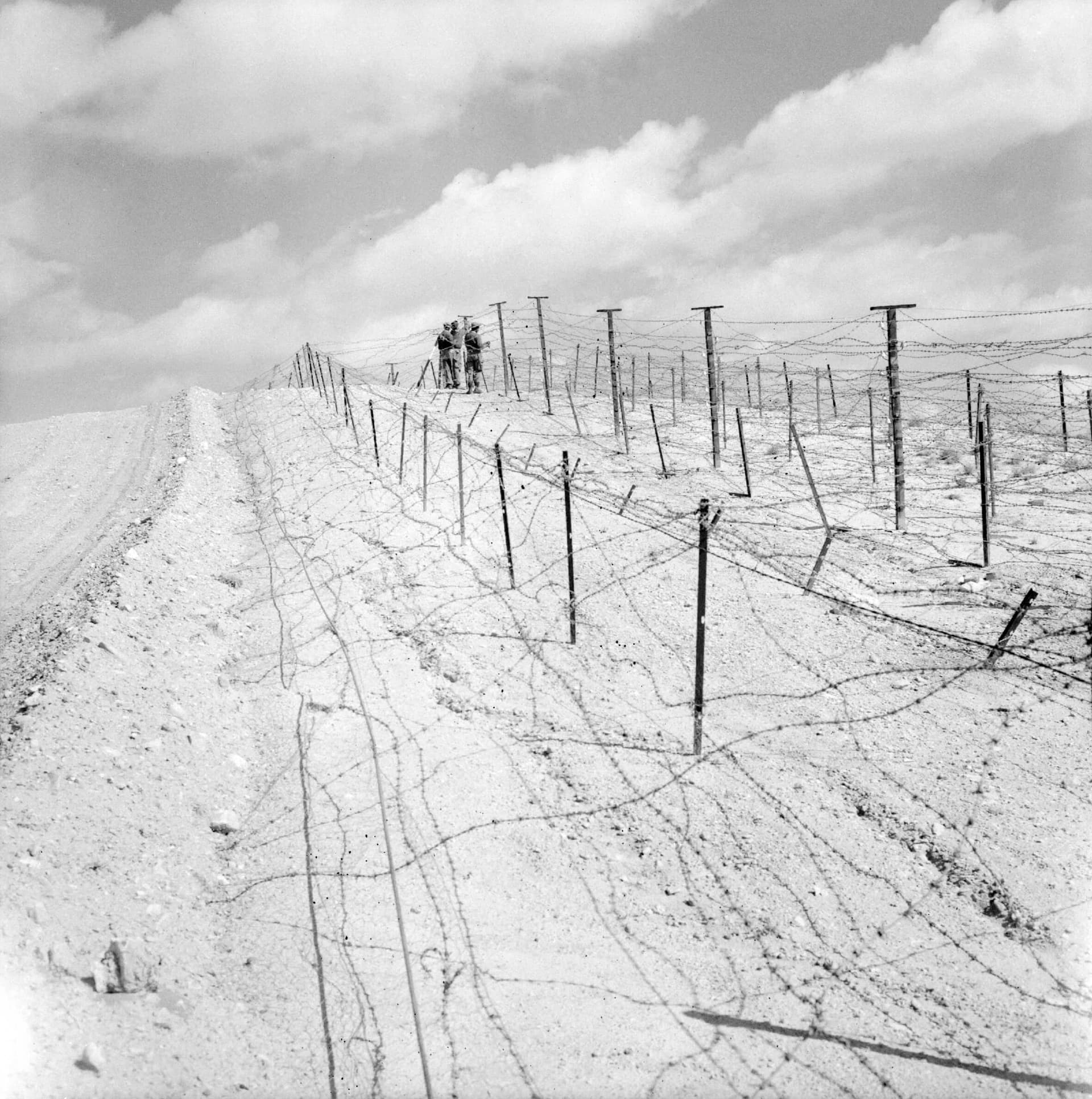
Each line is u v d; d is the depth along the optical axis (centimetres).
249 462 2339
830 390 3144
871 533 1864
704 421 3200
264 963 658
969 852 831
